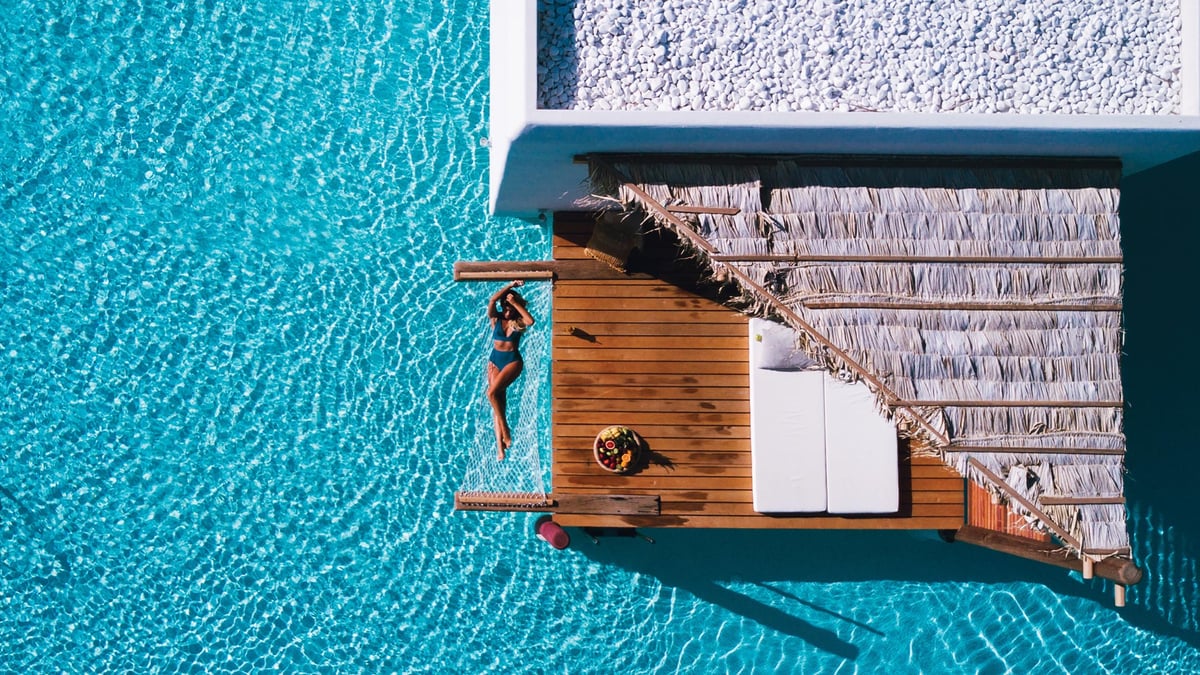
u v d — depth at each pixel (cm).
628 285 1017
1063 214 816
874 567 1089
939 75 798
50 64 1114
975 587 1092
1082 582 1098
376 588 1078
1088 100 802
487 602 1078
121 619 1071
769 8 790
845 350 797
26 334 1088
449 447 1091
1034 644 1092
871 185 807
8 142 1104
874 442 978
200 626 1073
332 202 1115
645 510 975
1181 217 1127
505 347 958
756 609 1083
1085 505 806
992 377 806
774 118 743
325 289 1106
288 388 1093
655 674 1077
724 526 998
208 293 1101
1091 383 812
